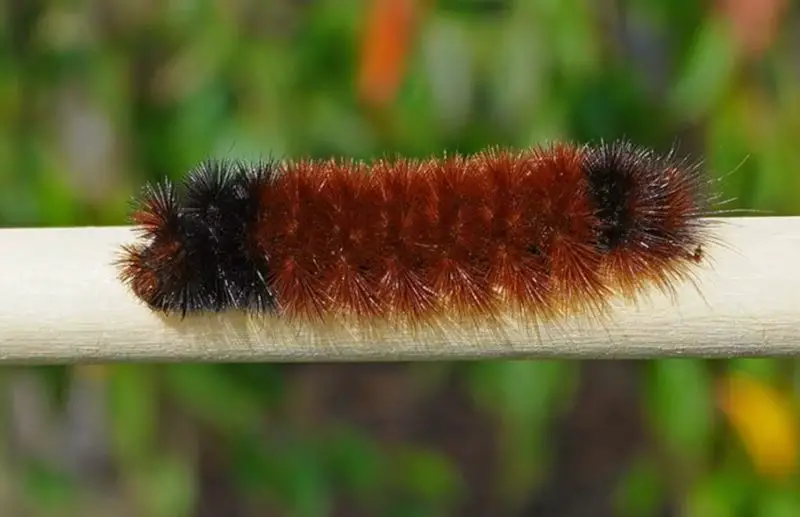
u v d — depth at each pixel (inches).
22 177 9.3
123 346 7.2
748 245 7.2
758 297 7.1
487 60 9.1
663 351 7.2
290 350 7.3
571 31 8.9
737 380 9.2
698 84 8.9
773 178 8.9
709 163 9.0
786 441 9.1
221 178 7.3
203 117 9.2
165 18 9.5
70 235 7.3
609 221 7.2
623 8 9.4
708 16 9.0
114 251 7.2
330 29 9.2
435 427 14.8
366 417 14.6
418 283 7.2
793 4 9.0
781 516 9.1
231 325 7.3
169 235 7.2
